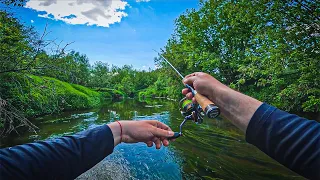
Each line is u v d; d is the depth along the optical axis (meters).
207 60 15.03
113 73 60.50
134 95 49.72
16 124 7.55
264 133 0.50
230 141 6.18
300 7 6.14
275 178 3.95
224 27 14.91
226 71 15.02
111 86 49.59
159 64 22.33
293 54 6.29
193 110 0.99
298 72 7.48
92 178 4.05
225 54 15.47
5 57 5.33
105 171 4.35
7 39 5.29
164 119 10.16
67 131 7.89
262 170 4.28
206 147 5.74
